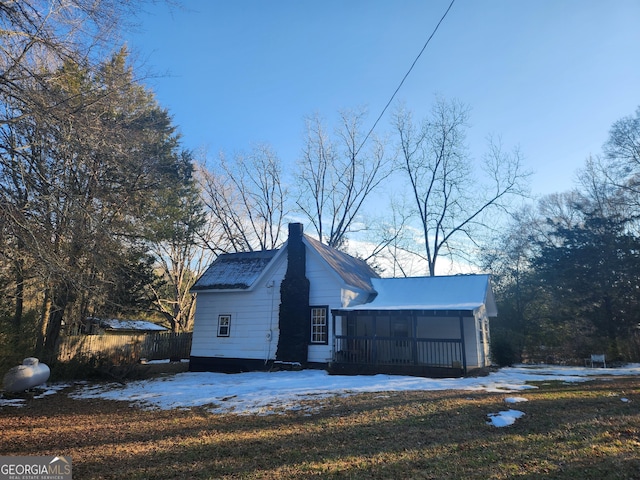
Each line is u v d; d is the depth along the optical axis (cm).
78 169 963
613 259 2858
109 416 961
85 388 1445
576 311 2936
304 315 1861
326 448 654
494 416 799
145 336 2492
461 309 1580
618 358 2627
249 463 595
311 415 891
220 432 776
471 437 682
